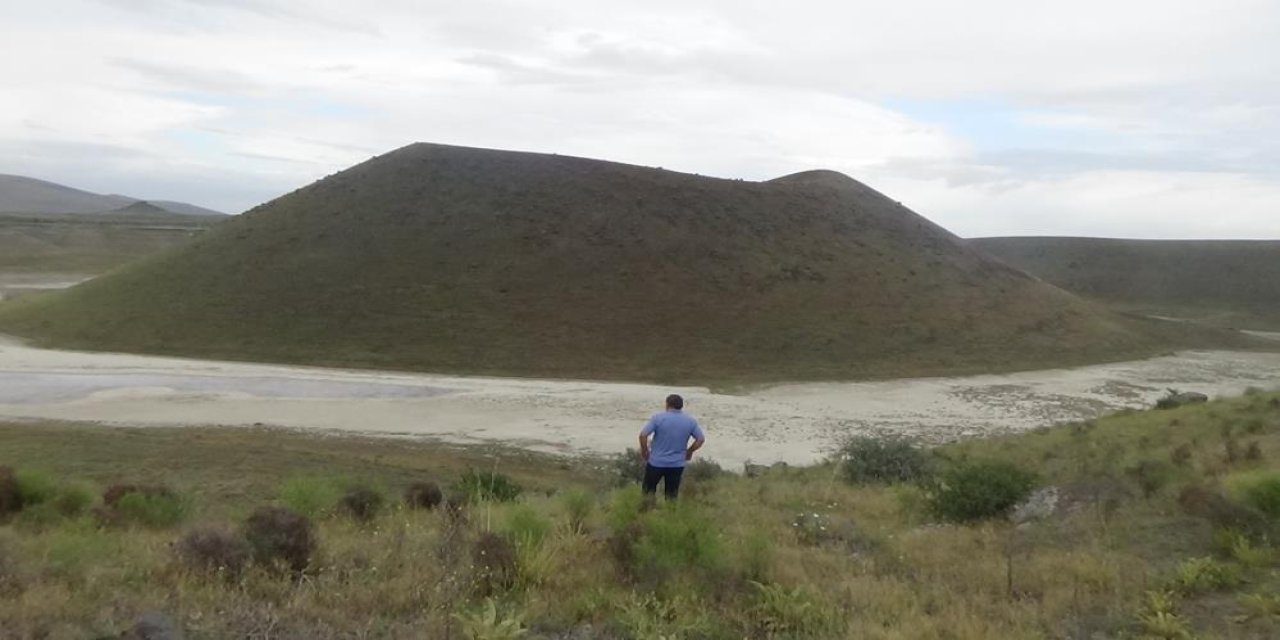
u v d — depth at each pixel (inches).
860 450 772.6
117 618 220.5
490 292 2082.9
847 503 533.3
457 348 1830.7
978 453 811.4
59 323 1969.7
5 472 482.0
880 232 2760.8
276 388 1440.7
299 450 933.8
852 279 2365.9
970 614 259.6
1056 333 2301.9
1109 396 1653.5
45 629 210.2
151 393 1344.7
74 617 221.6
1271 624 248.5
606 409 1359.5
